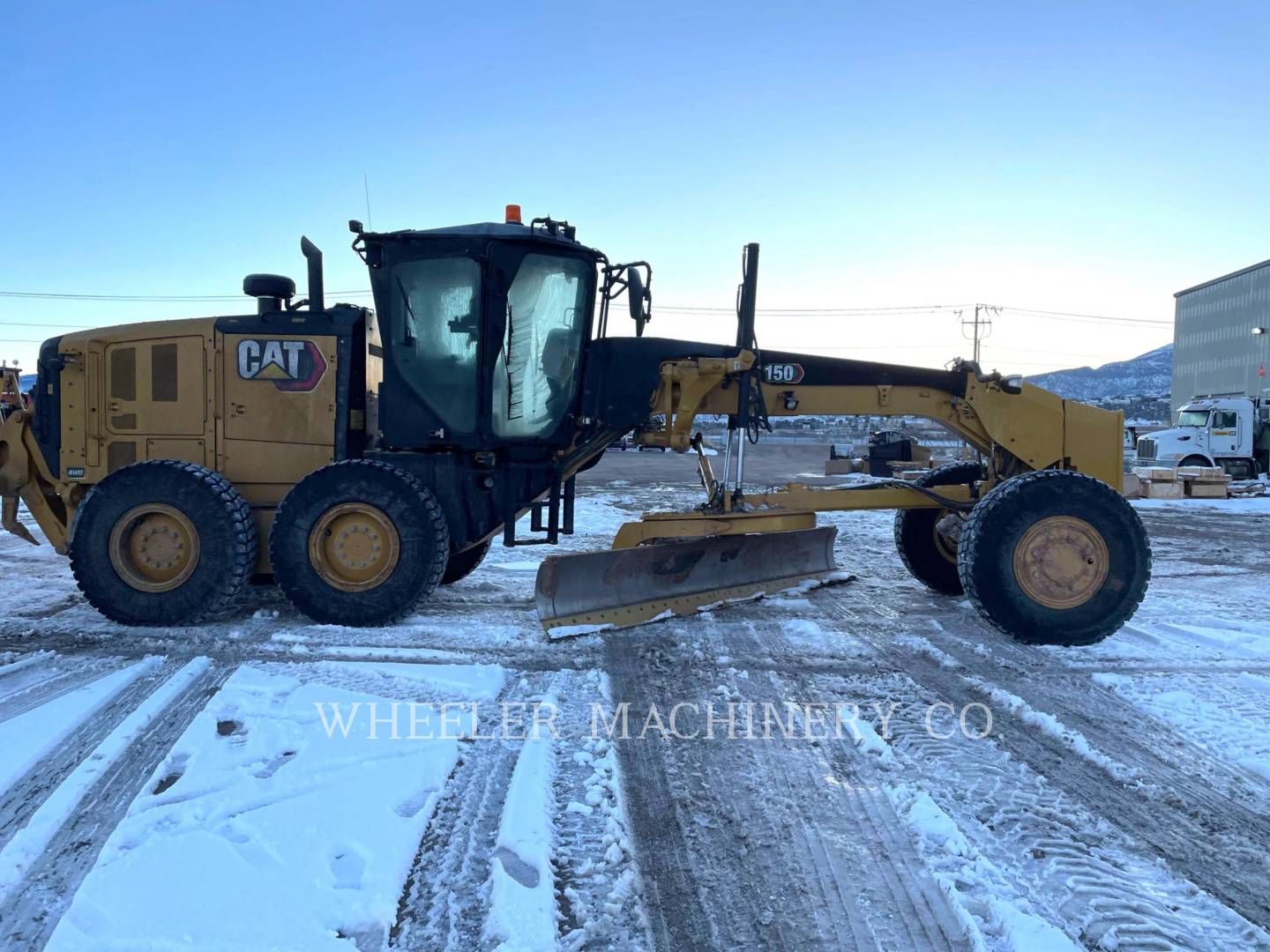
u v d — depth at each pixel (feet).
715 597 18.58
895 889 7.75
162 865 7.84
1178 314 150.30
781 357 18.12
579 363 17.39
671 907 7.47
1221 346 137.08
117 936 6.82
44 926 7.07
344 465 16.34
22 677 13.44
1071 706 12.55
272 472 17.92
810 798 9.53
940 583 20.58
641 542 17.51
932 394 18.42
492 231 16.90
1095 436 18.04
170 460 16.92
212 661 14.28
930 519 20.53
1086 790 9.82
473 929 7.08
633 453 120.67
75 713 11.71
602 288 17.75
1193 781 10.09
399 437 17.13
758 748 10.89
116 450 18.12
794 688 13.28
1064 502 15.88
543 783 9.59
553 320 17.25
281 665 13.99
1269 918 7.35
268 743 10.69
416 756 10.25
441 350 16.94
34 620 17.20
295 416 17.88
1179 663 14.79
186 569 16.38
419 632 16.11
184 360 17.93
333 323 17.85
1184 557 28.09
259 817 8.77
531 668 14.06
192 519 16.33
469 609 18.37
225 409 17.89
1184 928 7.16
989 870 7.99
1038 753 10.87
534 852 8.13
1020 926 7.05
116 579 16.37
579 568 16.43
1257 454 72.79
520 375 17.19
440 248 16.63
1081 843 8.59
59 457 18.12
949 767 10.36
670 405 17.81
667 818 9.05
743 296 17.76
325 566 16.48
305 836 8.39
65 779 9.76
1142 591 15.88
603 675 13.65
